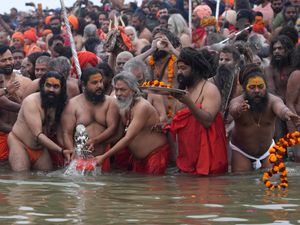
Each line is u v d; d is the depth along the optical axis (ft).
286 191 27.86
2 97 35.81
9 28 64.03
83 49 51.19
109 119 34.17
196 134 33.27
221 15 52.01
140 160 34.22
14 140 34.60
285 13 47.26
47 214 23.54
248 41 42.91
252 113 33.22
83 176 32.24
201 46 46.60
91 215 23.43
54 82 34.01
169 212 23.91
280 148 28.43
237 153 34.06
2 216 23.25
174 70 36.24
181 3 55.42
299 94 36.83
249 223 22.38
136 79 33.81
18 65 48.73
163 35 36.78
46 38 55.57
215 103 33.09
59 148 33.65
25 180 30.78
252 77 32.99
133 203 25.44
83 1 62.18
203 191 28.07
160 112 35.19
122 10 58.03
